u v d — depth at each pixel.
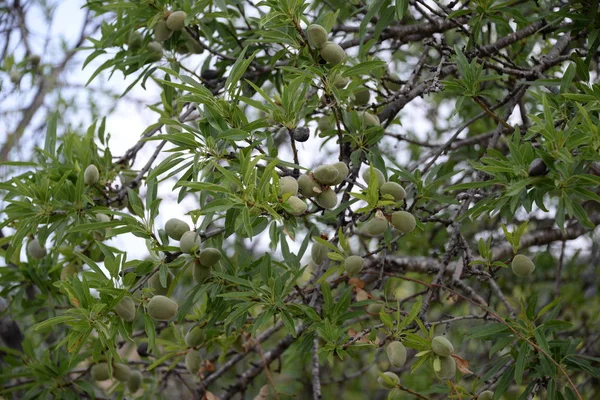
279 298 2.32
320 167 2.18
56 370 3.27
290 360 4.04
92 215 2.77
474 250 3.74
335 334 2.36
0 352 3.83
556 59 2.93
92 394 3.26
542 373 2.57
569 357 2.60
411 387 4.34
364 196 2.20
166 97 3.18
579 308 4.49
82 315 2.14
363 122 2.56
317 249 2.51
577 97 2.20
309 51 2.43
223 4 2.93
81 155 3.02
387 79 3.15
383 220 2.29
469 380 3.91
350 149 2.62
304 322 2.53
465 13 2.75
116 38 3.13
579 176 2.05
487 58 3.30
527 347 2.46
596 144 2.02
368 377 5.29
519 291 4.56
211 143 2.19
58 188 2.67
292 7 2.39
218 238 2.46
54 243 3.04
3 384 3.44
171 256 2.27
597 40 2.86
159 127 3.13
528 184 2.14
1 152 4.90
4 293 3.37
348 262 2.44
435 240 4.14
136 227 2.28
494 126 4.54
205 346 2.92
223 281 2.42
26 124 5.01
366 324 3.93
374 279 3.47
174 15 2.97
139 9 3.03
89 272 2.19
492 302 4.42
